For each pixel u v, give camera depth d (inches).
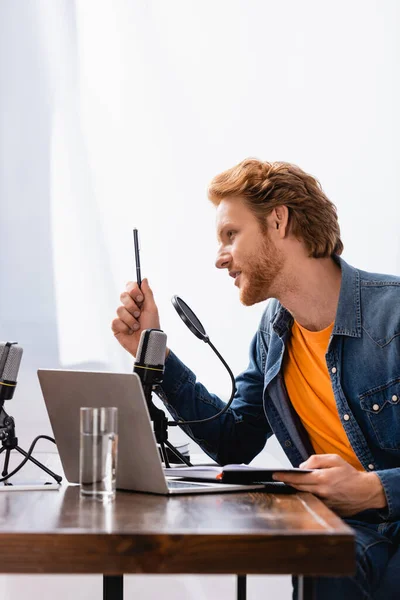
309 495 51.1
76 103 119.5
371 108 118.6
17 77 119.8
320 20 119.3
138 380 49.8
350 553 36.0
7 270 118.0
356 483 53.6
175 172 118.5
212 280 117.2
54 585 105.6
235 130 118.8
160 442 63.3
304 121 118.8
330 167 118.4
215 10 119.6
